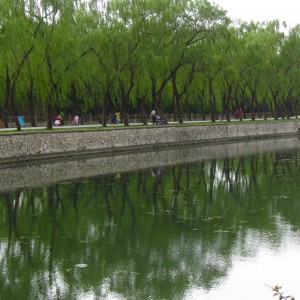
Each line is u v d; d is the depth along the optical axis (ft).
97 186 84.53
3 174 95.61
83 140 125.08
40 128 144.05
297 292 41.06
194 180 90.99
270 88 197.88
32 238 55.52
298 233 55.93
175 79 162.91
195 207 69.15
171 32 142.41
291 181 89.51
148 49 136.67
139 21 136.36
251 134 189.47
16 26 102.01
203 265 46.80
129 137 138.72
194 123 172.96
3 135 105.29
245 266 46.24
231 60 166.50
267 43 187.01
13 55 113.60
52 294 41.16
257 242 52.75
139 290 41.63
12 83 124.36
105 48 132.57
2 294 41.16
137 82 151.74
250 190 81.05
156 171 101.60
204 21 144.97
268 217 63.16
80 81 142.20
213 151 141.59
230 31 161.38
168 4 140.36
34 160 112.37
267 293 40.91
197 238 54.60
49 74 124.47
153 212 66.49
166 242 53.31
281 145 160.86
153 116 170.19
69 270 46.01
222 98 197.26
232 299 39.81
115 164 111.86
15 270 46.01
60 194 78.02
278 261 47.39
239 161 118.11
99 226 60.03
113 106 205.05
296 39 195.21
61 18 120.67
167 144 151.12
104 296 40.65
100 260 48.32
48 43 118.83
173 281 43.16
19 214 65.98
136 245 52.60
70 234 56.80
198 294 40.88
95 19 137.69
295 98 244.63
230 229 57.88
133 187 83.76
